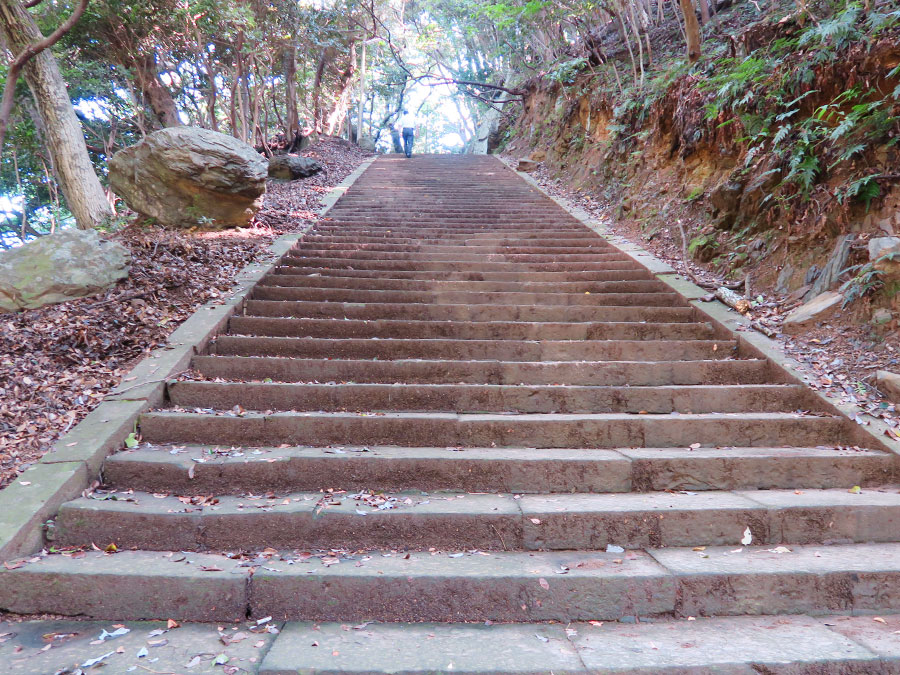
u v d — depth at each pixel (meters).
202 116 13.70
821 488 3.15
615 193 8.95
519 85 16.62
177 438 3.38
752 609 2.35
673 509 2.71
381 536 2.66
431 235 7.64
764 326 4.68
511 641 2.13
